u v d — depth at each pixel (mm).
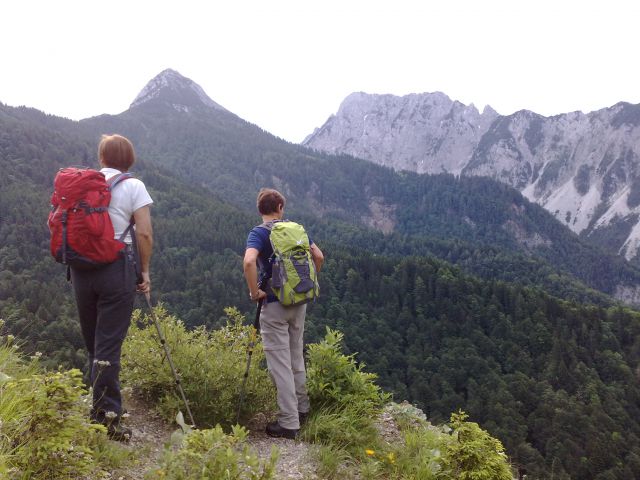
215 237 133625
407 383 84188
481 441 3621
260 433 4238
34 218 119062
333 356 4777
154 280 106000
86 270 3223
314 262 4332
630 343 94812
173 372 3826
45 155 172250
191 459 2605
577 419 70875
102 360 3283
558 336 94375
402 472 3781
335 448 3908
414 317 104875
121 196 3303
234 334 5012
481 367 85438
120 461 2961
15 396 2764
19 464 2307
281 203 4316
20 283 84250
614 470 58000
